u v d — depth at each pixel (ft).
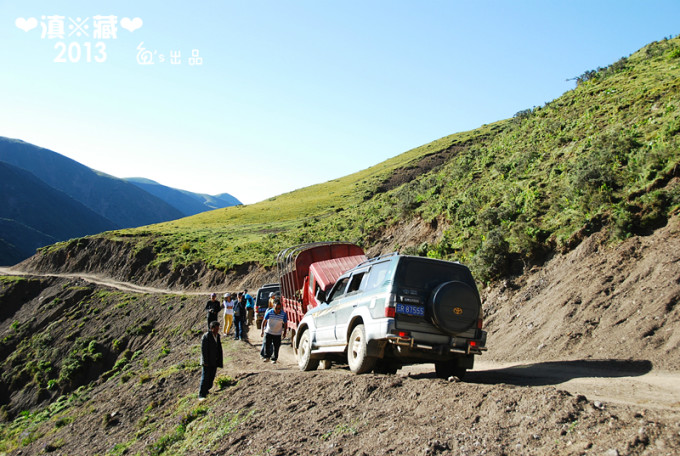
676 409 14.97
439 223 94.53
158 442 30.76
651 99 73.20
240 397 31.09
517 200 66.39
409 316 25.58
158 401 44.70
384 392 21.81
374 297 27.40
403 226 120.47
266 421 24.50
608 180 49.47
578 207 50.93
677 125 51.88
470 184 104.42
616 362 27.45
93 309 178.50
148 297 171.22
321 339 34.88
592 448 12.76
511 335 41.65
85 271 236.43
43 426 62.28
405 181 319.88
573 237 46.93
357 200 296.10
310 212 288.51
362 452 16.96
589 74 134.72
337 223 197.77
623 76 109.70
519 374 28.32
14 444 61.62
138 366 91.76
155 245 223.51
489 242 54.54
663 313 29.96
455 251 67.36
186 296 158.20
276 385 30.37
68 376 138.31
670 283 32.04
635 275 36.27
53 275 236.02
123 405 47.60
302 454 18.71
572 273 43.09
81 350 149.59
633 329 30.48
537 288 46.14
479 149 147.64
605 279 38.19
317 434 20.15
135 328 148.77
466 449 14.71
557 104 120.16
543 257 50.06
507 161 97.25
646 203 41.75
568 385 22.84
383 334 25.63
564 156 74.74
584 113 92.38
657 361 25.49
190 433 30.22
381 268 28.27
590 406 15.01
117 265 223.92
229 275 167.84
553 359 32.65
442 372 28.78
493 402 17.07
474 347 25.86
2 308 211.41
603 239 43.50
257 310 77.92
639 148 53.83
